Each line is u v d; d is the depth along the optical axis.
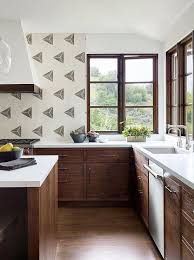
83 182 4.86
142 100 5.41
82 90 5.36
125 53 5.36
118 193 4.87
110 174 4.86
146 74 5.43
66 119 5.38
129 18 4.50
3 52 3.07
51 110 5.36
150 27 4.77
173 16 4.07
